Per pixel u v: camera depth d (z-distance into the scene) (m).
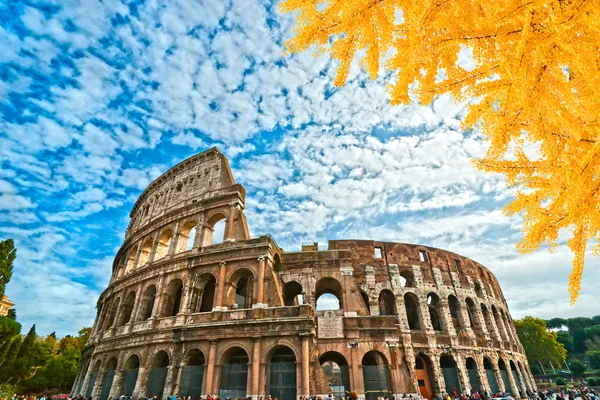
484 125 6.33
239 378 31.81
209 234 43.22
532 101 4.92
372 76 6.16
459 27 5.22
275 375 31.00
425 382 43.12
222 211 42.84
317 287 44.59
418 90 6.11
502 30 4.91
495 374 46.41
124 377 37.59
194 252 40.75
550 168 5.54
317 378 30.38
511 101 5.77
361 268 47.19
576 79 5.53
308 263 42.47
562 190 5.44
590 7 4.18
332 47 6.20
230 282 37.25
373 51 6.00
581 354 132.62
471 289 52.53
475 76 5.83
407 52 5.64
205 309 40.38
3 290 47.84
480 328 49.50
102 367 41.03
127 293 45.91
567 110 4.89
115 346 40.84
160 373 34.59
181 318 36.34
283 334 32.00
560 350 88.75
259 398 29.48
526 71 4.80
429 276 49.56
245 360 35.47
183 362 33.75
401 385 33.62
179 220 46.28
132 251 53.19
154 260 45.81
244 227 40.38
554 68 4.79
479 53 5.48
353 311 38.22
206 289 41.50
